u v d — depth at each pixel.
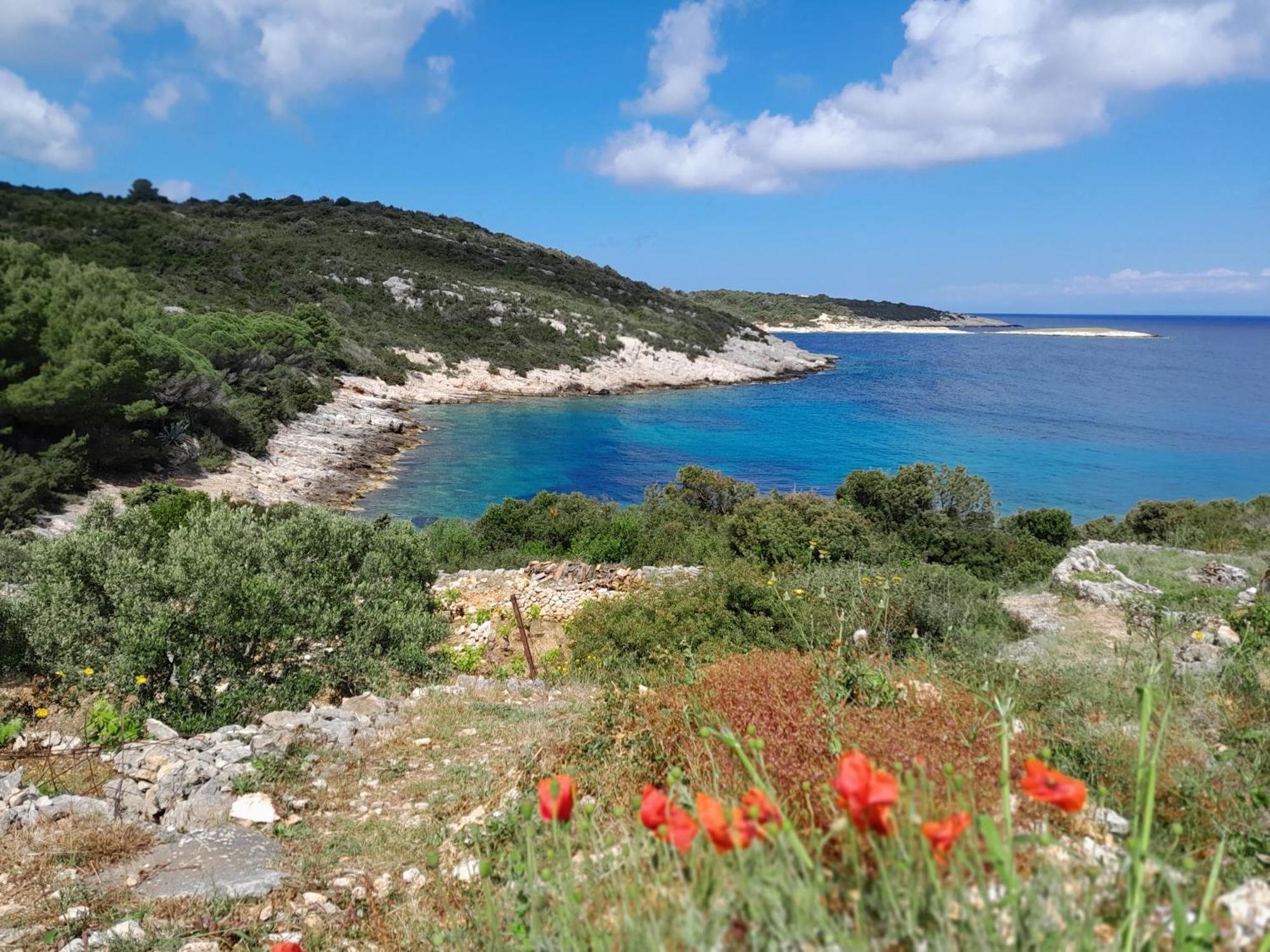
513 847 3.77
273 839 5.64
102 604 9.56
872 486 24.89
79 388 29.95
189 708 8.66
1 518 25.44
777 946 1.61
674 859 2.06
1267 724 5.04
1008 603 13.66
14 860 5.18
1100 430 62.25
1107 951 1.64
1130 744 3.99
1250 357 150.00
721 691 4.79
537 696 9.49
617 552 21.23
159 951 4.14
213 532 10.56
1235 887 2.34
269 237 86.19
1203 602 12.80
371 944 4.10
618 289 113.00
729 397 77.31
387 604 11.43
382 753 7.30
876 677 4.21
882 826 1.67
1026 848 2.18
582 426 59.00
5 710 9.00
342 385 58.53
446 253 105.75
